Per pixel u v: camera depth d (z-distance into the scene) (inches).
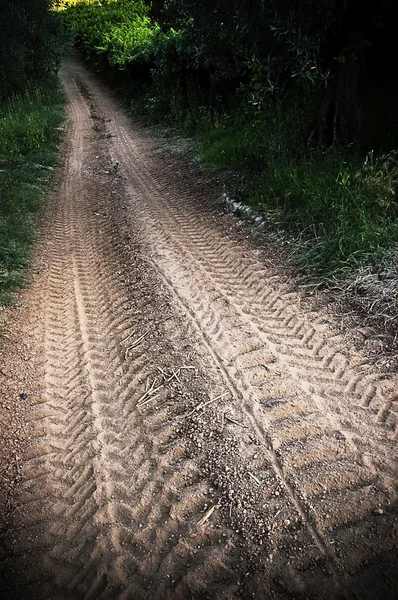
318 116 256.2
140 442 119.6
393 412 114.4
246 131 348.2
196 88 505.4
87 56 1149.1
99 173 381.7
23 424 131.3
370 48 265.6
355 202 195.5
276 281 178.7
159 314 169.0
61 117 613.3
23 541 102.0
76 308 182.9
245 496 101.5
